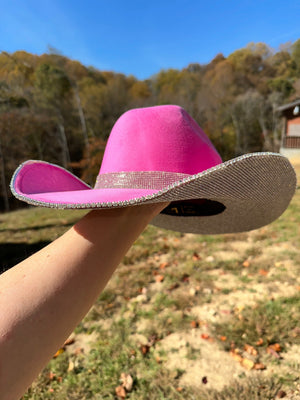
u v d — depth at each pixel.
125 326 2.66
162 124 1.00
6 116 29.45
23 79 31.95
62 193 0.82
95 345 2.47
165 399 1.90
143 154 0.96
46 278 0.46
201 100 38.31
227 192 0.70
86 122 33.62
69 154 32.50
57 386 2.11
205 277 3.41
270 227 5.01
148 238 4.99
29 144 30.66
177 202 1.32
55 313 0.44
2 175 28.34
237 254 4.03
